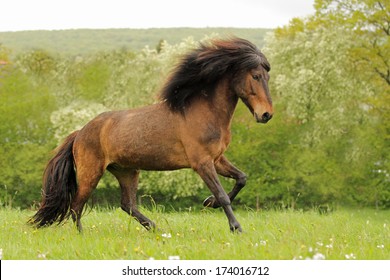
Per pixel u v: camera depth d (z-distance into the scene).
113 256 9.23
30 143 45.16
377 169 43.41
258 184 44.25
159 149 11.54
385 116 43.44
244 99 11.30
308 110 45.50
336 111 44.44
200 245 9.77
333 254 8.93
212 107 11.32
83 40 124.19
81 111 42.97
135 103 48.00
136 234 11.78
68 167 12.71
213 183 11.22
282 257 8.58
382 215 37.53
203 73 11.20
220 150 11.38
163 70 46.69
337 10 45.34
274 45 49.69
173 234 11.61
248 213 16.50
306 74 44.88
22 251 9.91
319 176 43.41
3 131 45.00
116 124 12.02
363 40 45.38
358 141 43.31
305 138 44.78
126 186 12.74
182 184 42.41
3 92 45.78
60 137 42.50
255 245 9.38
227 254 8.97
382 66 44.66
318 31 48.12
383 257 9.19
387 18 43.28
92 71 49.47
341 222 14.17
